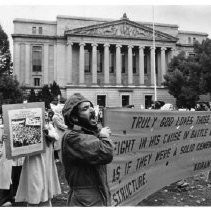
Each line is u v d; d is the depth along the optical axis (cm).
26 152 801
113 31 8769
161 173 907
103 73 9200
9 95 6856
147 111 827
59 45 8875
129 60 8831
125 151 745
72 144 417
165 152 923
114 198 693
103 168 436
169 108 1419
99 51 9269
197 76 6819
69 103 439
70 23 9075
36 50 8856
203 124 1085
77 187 424
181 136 994
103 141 415
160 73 9212
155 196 979
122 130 735
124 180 737
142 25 8925
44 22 9019
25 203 927
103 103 8638
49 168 863
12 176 954
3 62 7425
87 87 8425
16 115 803
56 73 8844
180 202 917
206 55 6456
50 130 862
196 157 1075
